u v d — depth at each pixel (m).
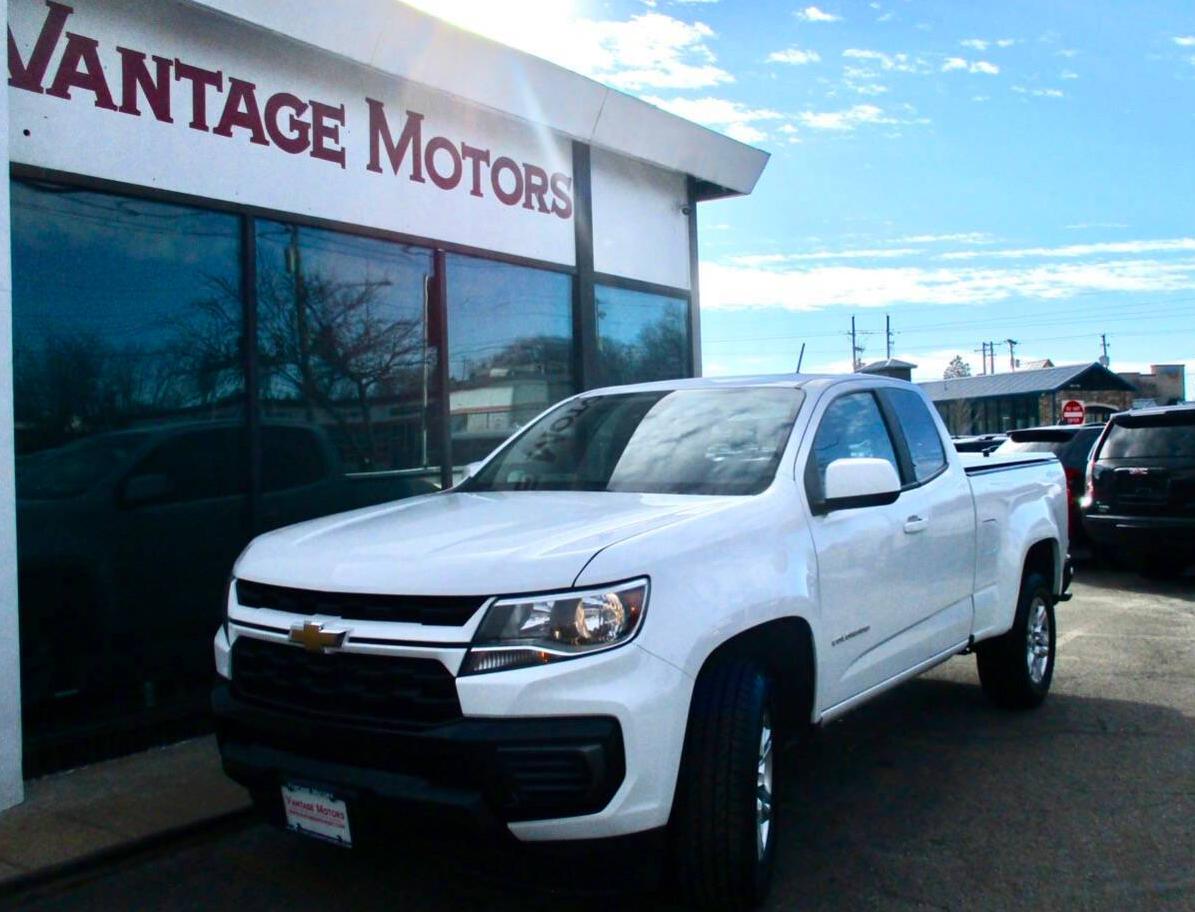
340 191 7.25
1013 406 42.59
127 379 6.01
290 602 3.72
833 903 3.98
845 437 4.97
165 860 4.50
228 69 6.52
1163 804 4.96
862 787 5.25
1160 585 11.64
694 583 3.63
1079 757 5.67
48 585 5.62
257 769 3.66
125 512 5.97
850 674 4.54
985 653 6.45
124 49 5.98
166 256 6.22
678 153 10.18
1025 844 4.52
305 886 4.22
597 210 9.75
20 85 5.54
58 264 5.73
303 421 7.01
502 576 3.38
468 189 8.30
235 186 6.57
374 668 3.45
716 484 4.43
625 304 10.20
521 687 3.25
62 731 5.56
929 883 4.15
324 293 7.19
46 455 5.64
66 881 4.29
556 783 3.24
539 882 3.38
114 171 5.93
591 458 4.94
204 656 6.31
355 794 3.40
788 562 4.09
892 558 4.89
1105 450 11.80
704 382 5.39
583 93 8.84
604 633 3.34
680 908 3.89
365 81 7.42
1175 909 3.92
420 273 7.94
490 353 8.57
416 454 7.86
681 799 3.58
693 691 3.57
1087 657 8.07
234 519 6.52
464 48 7.63
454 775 3.29
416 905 4.03
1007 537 6.21
